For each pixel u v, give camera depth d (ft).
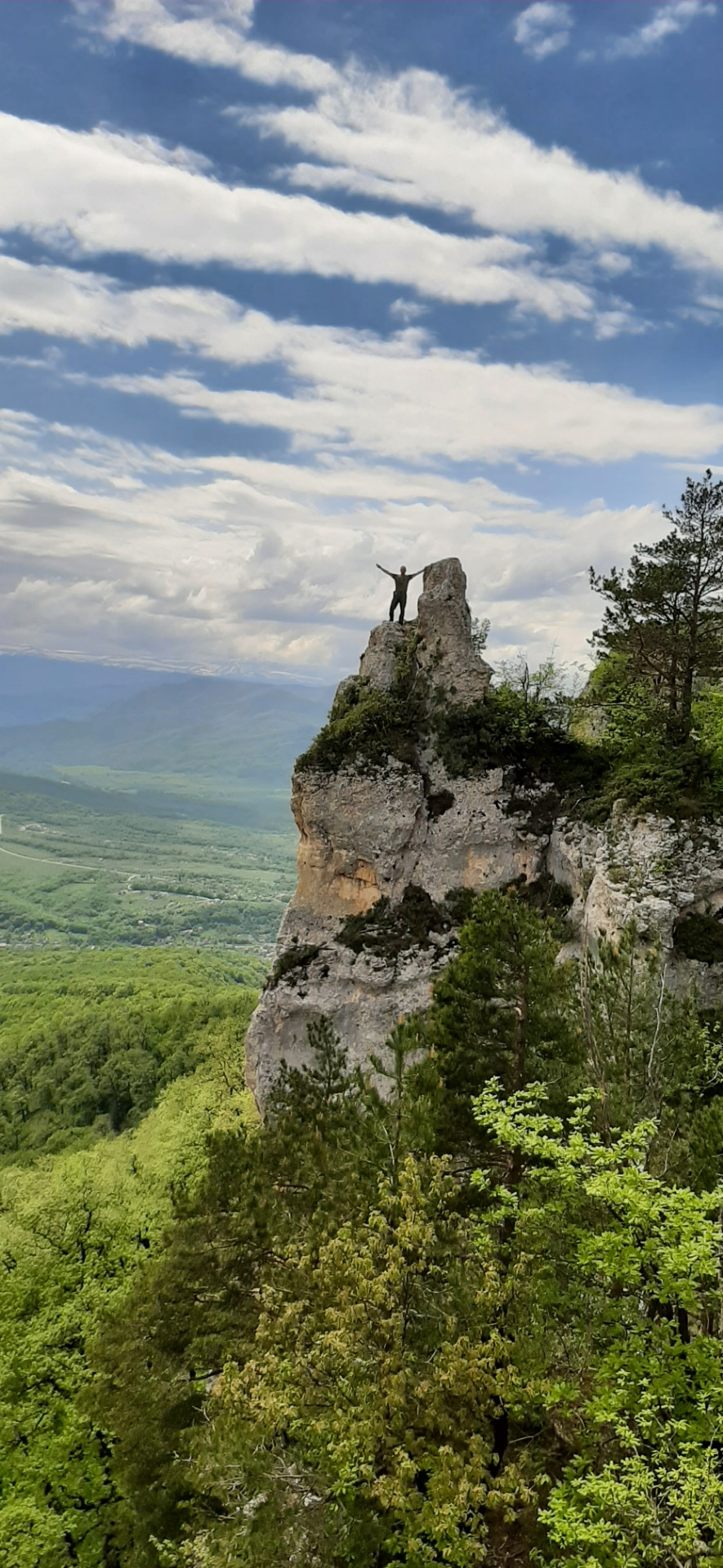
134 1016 313.12
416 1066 79.51
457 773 122.83
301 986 119.34
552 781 122.42
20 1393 107.45
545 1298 55.57
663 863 99.60
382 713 124.98
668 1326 49.75
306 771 124.06
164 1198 137.80
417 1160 66.85
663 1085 71.87
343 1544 51.60
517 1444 59.93
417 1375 53.78
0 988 401.29
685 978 96.78
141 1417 73.67
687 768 106.32
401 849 120.98
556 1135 68.28
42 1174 145.79
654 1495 47.06
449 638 128.67
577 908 113.60
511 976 77.51
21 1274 119.24
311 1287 61.82
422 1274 58.03
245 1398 55.98
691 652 115.03
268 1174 77.46
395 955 117.80
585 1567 42.73
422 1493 52.85
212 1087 219.82
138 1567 70.38
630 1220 48.73
